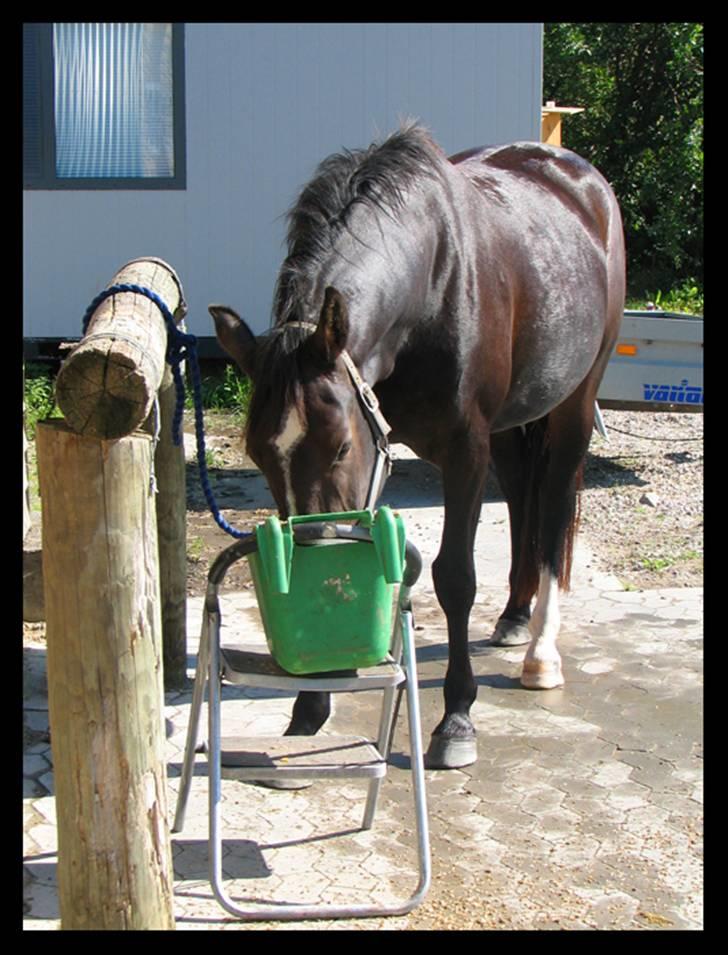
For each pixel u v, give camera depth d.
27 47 9.28
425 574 5.55
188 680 4.23
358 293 3.03
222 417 8.88
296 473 2.70
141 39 9.37
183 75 9.42
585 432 4.47
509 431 4.55
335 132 9.56
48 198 9.53
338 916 2.68
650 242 18.38
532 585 4.58
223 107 9.49
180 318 3.46
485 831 3.15
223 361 9.95
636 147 18.34
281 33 9.39
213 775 2.66
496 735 3.80
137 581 2.10
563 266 4.06
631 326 7.12
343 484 2.76
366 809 3.14
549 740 3.76
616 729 3.85
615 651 4.57
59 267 9.63
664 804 3.32
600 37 18.27
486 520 6.65
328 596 2.66
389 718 3.09
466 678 3.62
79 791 2.13
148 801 2.16
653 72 18.19
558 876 2.92
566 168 4.63
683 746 3.72
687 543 6.12
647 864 2.98
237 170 9.59
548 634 4.25
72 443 2.03
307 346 2.75
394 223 3.22
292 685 2.71
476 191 3.79
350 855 3.02
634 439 8.73
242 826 3.18
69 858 2.16
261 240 9.69
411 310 3.28
